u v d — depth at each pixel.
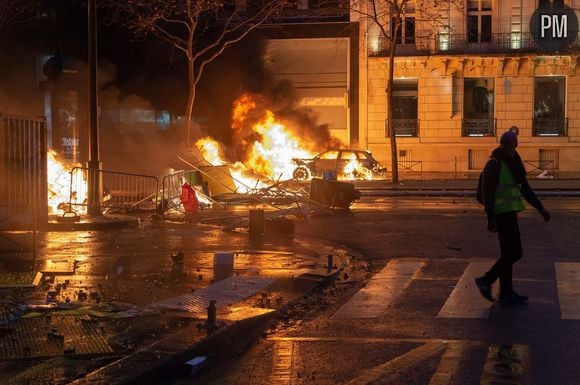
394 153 32.53
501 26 41.31
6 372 6.44
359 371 6.77
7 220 14.26
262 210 16.33
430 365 6.88
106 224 16.81
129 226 17.31
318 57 42.56
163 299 9.41
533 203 9.37
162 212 19.38
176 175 22.16
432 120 42.00
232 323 8.04
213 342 7.52
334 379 6.57
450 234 16.27
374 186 31.03
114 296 9.56
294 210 20.17
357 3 38.56
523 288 10.27
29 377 6.29
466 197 27.38
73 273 11.23
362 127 42.19
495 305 9.30
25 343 7.28
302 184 29.53
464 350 7.34
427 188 29.83
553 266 11.93
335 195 20.94
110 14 38.16
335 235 16.48
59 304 8.88
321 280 10.94
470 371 6.66
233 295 9.74
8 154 15.23
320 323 8.67
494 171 9.21
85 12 37.19
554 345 7.45
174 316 8.45
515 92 41.50
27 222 16.06
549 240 14.90
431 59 41.28
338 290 10.63
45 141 16.28
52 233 15.95
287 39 42.06
